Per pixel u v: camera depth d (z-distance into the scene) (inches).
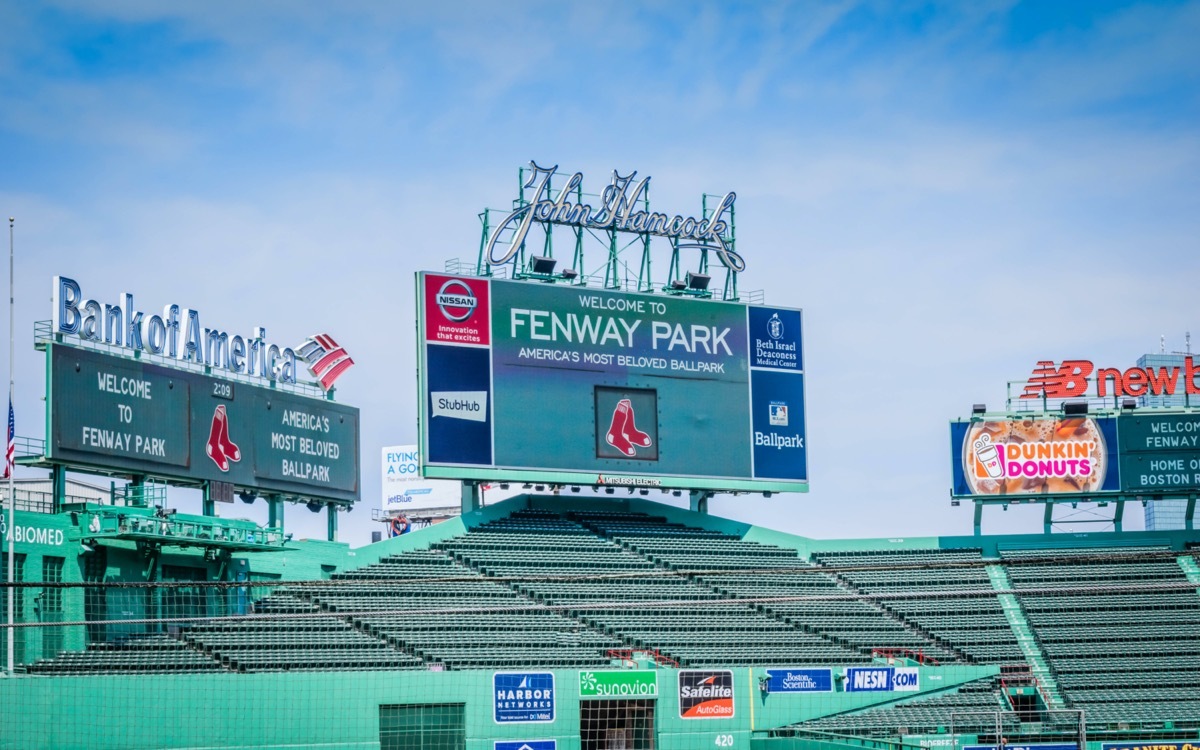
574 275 2871.6
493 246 2780.5
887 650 2662.4
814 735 2352.4
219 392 2377.0
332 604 2421.3
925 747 2084.2
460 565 2679.6
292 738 2031.3
